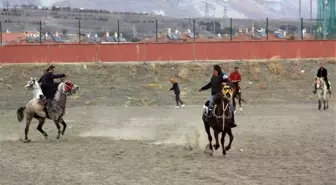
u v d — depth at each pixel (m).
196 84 47.94
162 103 41.88
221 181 14.03
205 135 23.70
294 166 15.93
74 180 14.54
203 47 53.38
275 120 29.48
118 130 26.66
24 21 162.88
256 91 45.88
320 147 19.67
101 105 41.12
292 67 50.81
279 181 13.91
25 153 19.52
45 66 50.50
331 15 66.25
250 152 18.86
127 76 49.12
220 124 17.64
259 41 53.81
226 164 16.50
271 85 47.41
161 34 110.19
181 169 15.78
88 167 16.42
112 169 15.98
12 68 49.56
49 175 15.29
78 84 47.28
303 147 19.77
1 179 14.86
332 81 48.53
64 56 52.25
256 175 14.70
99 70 49.94
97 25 166.38
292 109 36.38
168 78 49.12
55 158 18.27
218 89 17.95
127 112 36.31
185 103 41.72
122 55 52.75
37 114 22.75
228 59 53.44
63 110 23.17
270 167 15.86
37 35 95.31
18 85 46.94
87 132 26.05
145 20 176.00
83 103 41.72
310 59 53.25
